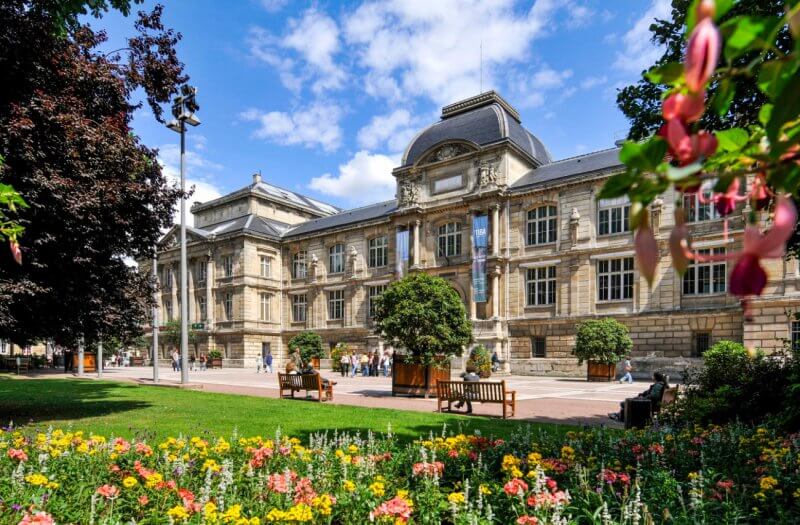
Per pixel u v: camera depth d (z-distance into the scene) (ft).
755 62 4.58
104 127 39.91
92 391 66.49
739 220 91.40
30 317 39.63
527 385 83.76
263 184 214.28
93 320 43.73
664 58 26.91
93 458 20.13
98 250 40.88
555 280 117.39
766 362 35.65
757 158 4.78
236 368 168.45
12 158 31.89
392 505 13.60
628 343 93.45
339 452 19.99
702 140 4.34
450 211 135.03
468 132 137.49
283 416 41.93
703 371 42.52
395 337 64.34
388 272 148.97
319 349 140.46
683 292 98.78
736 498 16.11
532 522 12.98
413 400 59.11
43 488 16.02
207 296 180.14
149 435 27.58
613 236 108.68
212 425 36.94
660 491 16.26
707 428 28.37
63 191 34.09
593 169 115.14
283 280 181.57
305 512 13.67
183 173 75.46
